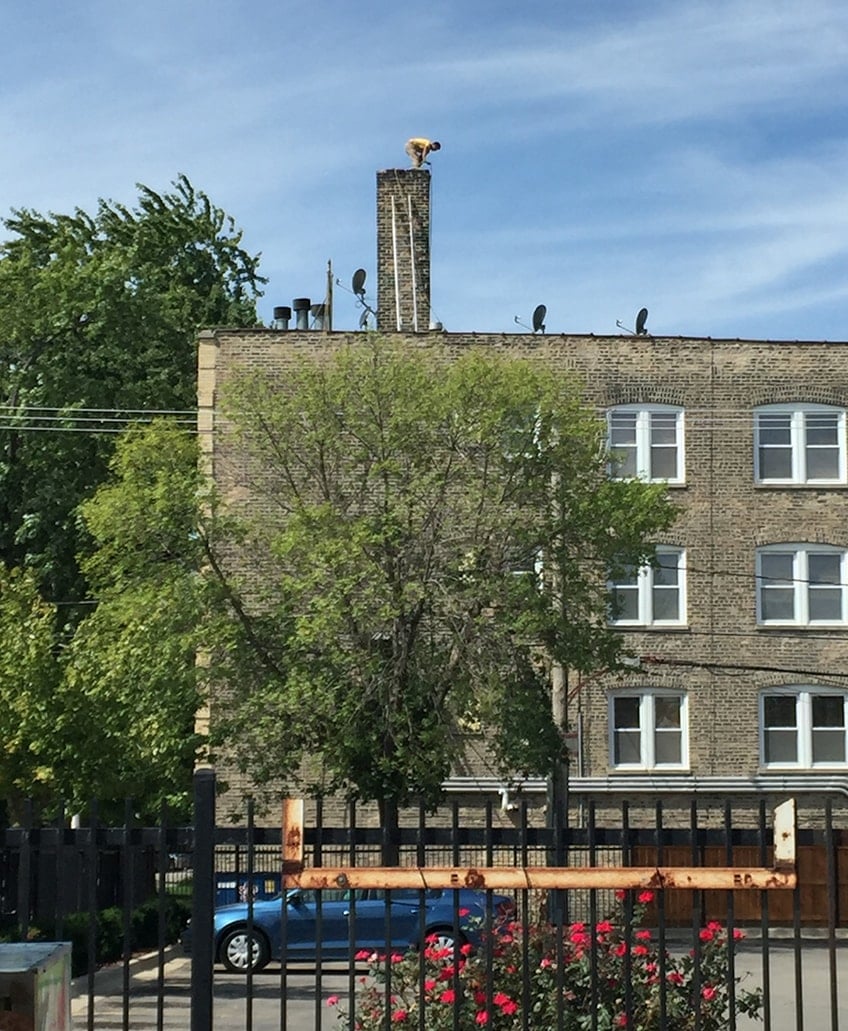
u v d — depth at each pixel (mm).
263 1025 17891
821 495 40031
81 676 26938
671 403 40031
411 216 46531
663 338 40156
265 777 29250
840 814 38844
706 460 40000
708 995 9828
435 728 28562
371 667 28062
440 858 20938
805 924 31234
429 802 29250
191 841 8992
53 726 26359
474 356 29562
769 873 8711
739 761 39188
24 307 43344
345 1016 10359
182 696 29141
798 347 40312
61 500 42531
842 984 22000
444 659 29109
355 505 33719
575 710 39062
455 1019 8805
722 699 39375
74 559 43219
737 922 31109
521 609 28812
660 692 39281
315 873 8719
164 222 52219
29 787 26469
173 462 30141
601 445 31328
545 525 29156
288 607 29328
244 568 33250
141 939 26062
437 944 10609
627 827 8922
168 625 28719
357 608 28156
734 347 40250
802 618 39688
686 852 21031
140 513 29281
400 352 30875
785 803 8773
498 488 29062
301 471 32219
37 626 27250
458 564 28859
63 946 8023
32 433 43125
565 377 31250
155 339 45469
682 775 38969
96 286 43625
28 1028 7316
